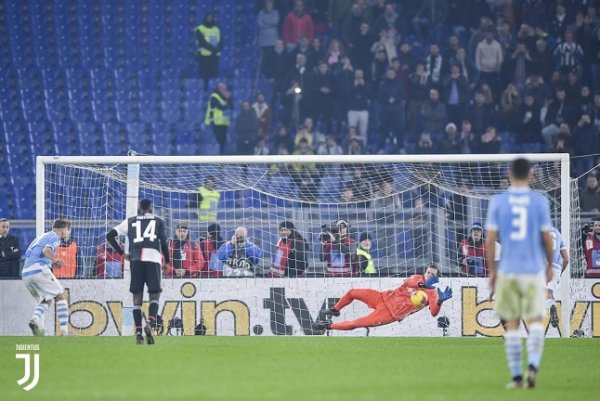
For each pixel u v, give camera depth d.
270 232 69.38
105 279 59.50
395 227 67.50
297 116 93.25
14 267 64.69
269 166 84.25
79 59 102.62
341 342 52.06
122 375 34.88
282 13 100.69
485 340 54.44
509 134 92.12
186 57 102.81
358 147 89.38
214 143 97.25
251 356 42.62
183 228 60.25
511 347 30.88
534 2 97.75
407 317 58.78
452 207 69.81
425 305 55.03
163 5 104.75
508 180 74.19
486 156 58.78
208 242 60.88
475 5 98.38
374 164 77.19
